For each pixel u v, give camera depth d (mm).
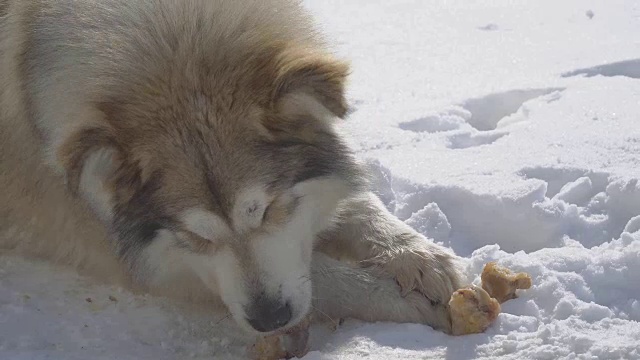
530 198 8172
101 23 7176
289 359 6871
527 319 6820
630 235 7598
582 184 8320
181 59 6844
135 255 7281
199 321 7598
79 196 7133
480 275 7469
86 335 7207
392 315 7344
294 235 7008
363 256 7910
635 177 8141
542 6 14312
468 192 8383
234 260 6766
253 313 6715
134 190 6863
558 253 7508
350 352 6703
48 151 7383
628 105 9766
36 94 7500
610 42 12117
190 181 6633
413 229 8039
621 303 7059
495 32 13242
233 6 7137
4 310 7508
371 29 13867
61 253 8375
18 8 7867
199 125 6660
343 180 7398
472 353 6547
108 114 6781
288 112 6832
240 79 6781
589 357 6258
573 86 10516
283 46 7043
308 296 7039
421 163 9047
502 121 10180
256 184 6645
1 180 8391
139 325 7426
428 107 10414
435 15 14398
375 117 10211
